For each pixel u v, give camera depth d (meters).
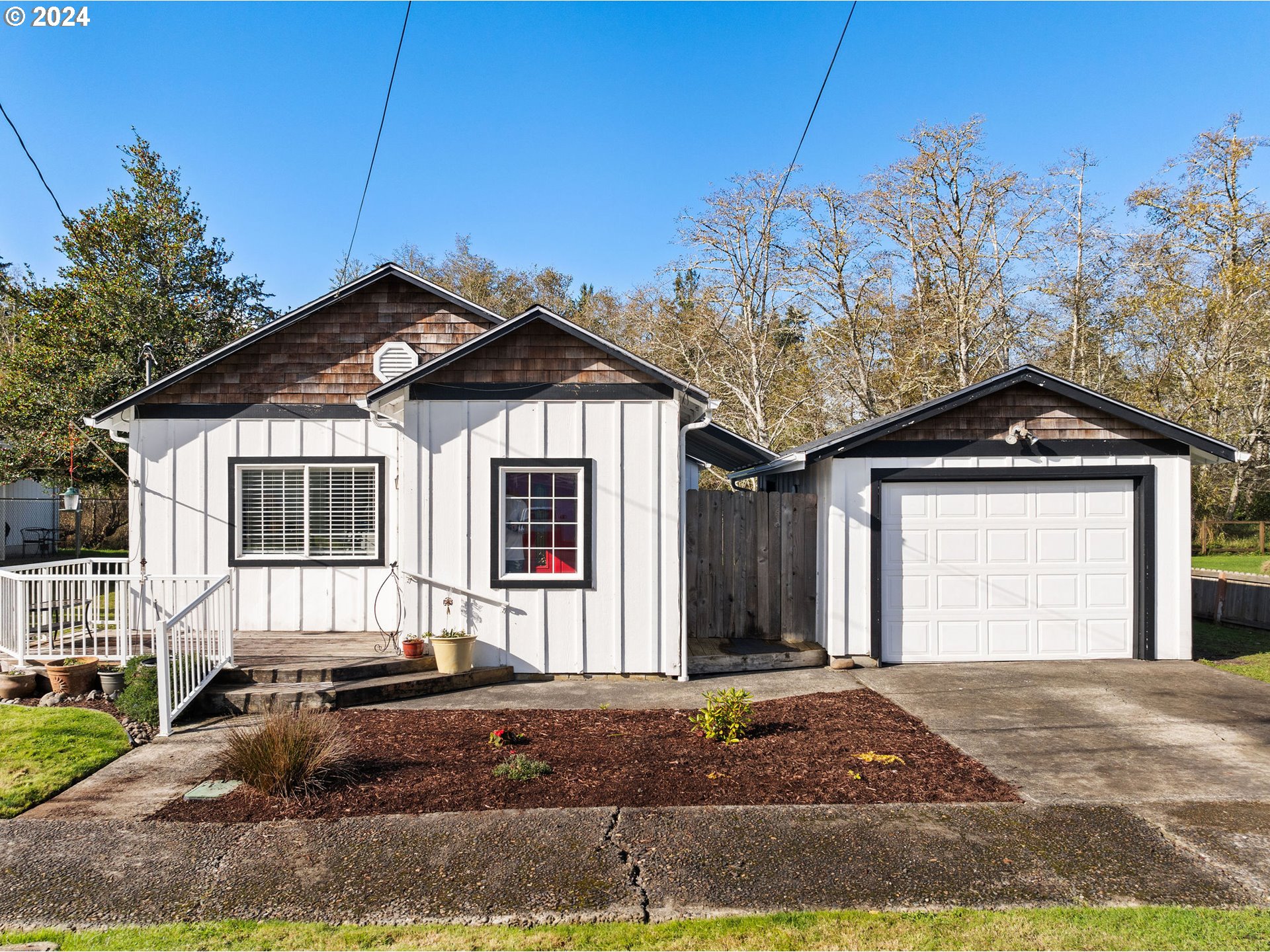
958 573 9.81
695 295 26.36
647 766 5.89
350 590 10.62
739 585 10.16
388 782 5.59
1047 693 8.14
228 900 4.04
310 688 7.81
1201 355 25.70
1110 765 5.97
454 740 6.57
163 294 21.69
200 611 7.85
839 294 24.20
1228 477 27.92
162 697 6.88
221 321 23.06
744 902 4.00
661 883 4.18
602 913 3.90
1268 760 6.11
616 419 9.08
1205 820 4.97
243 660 8.55
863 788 5.46
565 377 9.08
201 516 10.58
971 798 5.31
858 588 9.59
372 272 10.75
